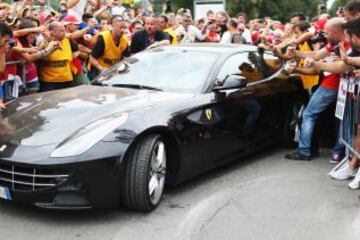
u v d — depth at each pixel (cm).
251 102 626
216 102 562
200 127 533
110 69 635
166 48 646
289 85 714
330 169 641
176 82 575
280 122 702
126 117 468
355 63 541
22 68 710
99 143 439
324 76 664
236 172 616
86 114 481
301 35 815
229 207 501
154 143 472
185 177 526
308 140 678
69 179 426
